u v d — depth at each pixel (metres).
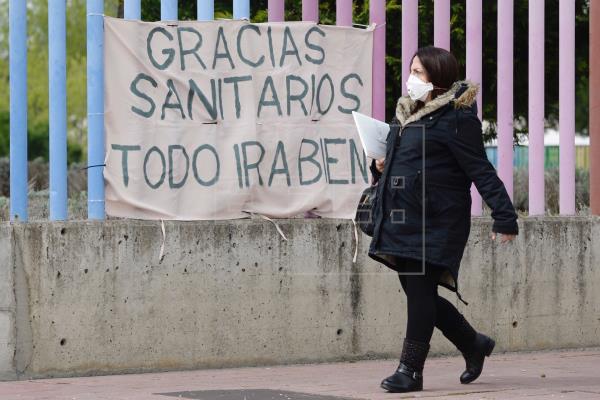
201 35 11.78
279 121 12.02
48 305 10.72
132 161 11.46
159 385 10.33
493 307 12.87
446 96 9.66
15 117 11.12
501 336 12.92
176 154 11.62
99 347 10.96
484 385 10.28
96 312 10.94
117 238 11.03
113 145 11.42
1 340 10.52
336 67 12.34
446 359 12.59
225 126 11.81
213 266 11.48
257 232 11.68
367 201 10.05
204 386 10.26
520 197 26.81
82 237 10.87
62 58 11.33
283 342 11.80
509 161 13.43
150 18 23.61
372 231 9.84
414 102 9.88
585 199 25.44
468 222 9.80
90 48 11.37
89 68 11.38
